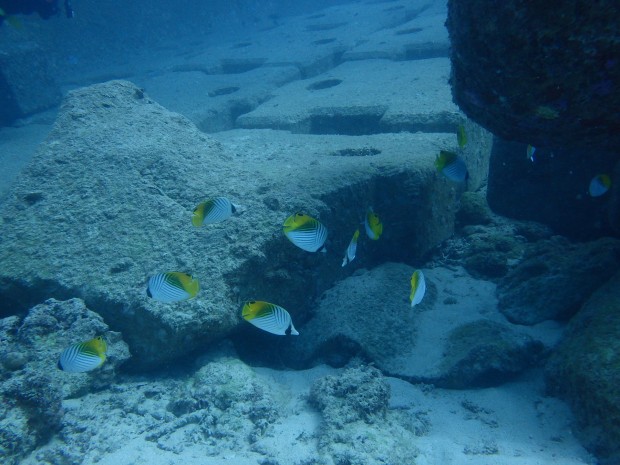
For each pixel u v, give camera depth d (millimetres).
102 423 1370
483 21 1104
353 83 4047
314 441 1296
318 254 1794
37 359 1437
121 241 1687
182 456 1256
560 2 991
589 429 1266
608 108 1119
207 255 1611
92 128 2131
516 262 2127
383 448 1233
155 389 1515
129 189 1837
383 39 5594
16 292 1645
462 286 2082
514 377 1564
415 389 1574
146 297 1517
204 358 1562
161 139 2092
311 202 1788
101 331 1517
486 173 2971
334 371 1664
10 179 2973
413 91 3404
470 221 2496
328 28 7816
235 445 1288
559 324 1729
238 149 2748
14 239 1732
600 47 1012
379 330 1756
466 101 1338
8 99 4738
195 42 9398
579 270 1765
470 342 1645
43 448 1281
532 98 1161
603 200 2100
